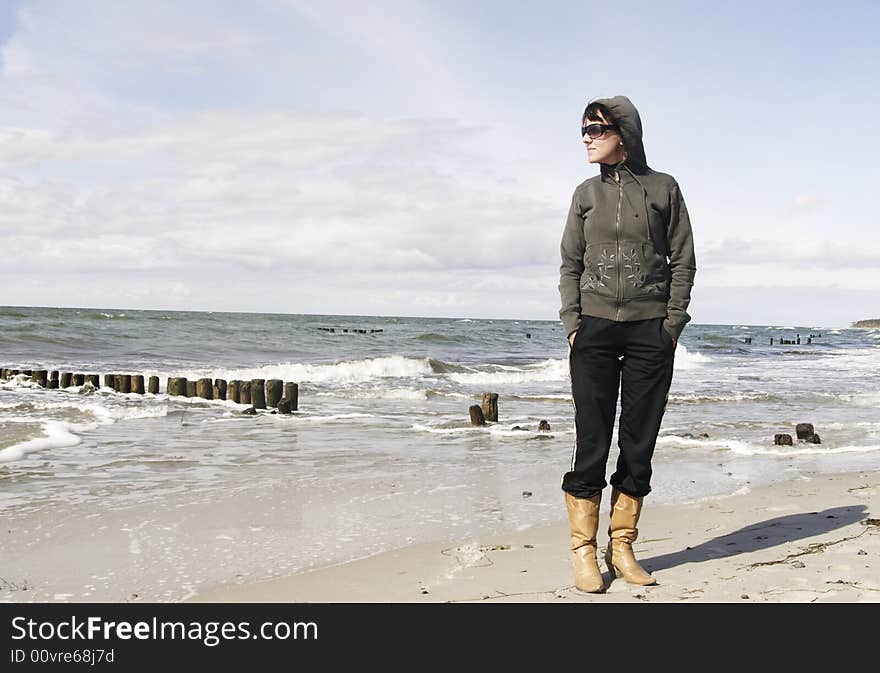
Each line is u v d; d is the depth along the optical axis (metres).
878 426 9.59
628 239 2.91
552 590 3.03
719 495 5.34
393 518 4.56
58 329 27.70
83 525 4.28
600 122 2.95
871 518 4.20
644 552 3.66
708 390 15.86
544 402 13.12
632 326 2.93
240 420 9.70
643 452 3.01
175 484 5.51
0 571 3.46
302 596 3.07
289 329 42.38
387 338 35.84
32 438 7.24
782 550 3.52
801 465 6.75
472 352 31.22
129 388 12.94
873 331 122.31
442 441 8.09
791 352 40.75
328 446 7.61
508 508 4.89
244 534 4.13
